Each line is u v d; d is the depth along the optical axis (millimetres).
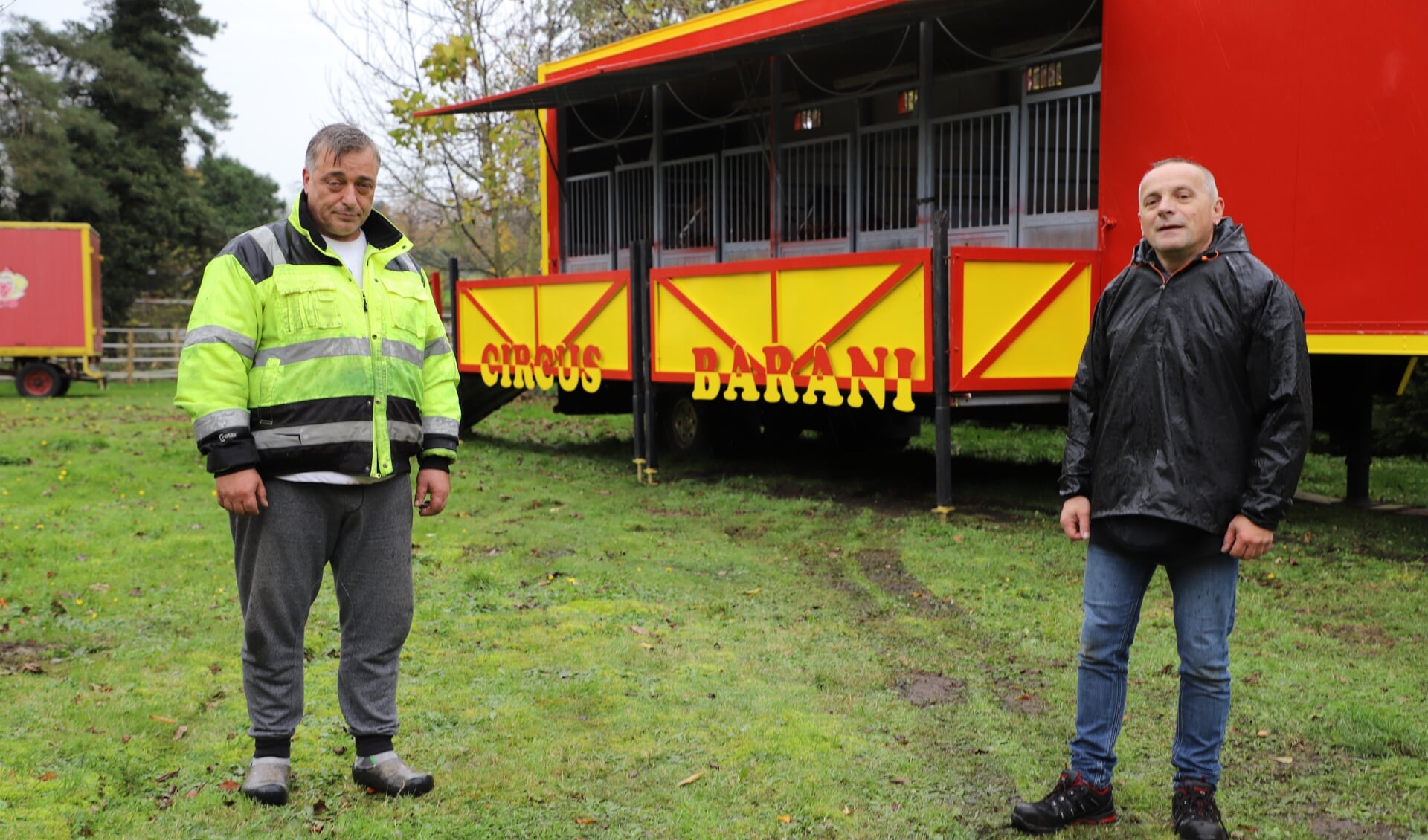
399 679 4574
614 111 13805
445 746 3861
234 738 3889
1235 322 3023
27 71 33344
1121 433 3170
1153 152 7805
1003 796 3529
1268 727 4105
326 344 3307
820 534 7609
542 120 14188
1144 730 4055
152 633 5277
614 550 7191
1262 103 7195
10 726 3982
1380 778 3658
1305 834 3264
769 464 11000
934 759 3828
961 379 7637
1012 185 9305
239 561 3391
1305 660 4863
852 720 4184
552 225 14289
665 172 12711
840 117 11609
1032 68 9898
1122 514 3133
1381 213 6707
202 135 39625
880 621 5559
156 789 3457
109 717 4086
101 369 29656
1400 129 6609
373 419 3369
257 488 3225
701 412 11406
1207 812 3174
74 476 10016
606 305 10664
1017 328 7855
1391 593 5906
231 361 3209
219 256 3287
